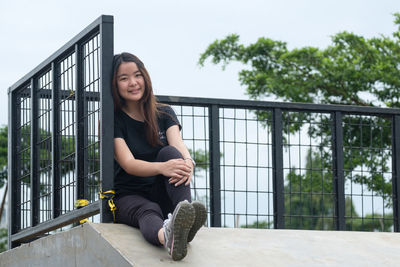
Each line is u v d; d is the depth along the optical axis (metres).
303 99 15.42
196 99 4.80
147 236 3.09
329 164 12.81
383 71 14.91
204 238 3.38
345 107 5.14
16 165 4.76
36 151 4.38
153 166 3.28
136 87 3.46
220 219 4.80
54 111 4.05
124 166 3.36
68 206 3.85
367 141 12.89
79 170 3.69
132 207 3.25
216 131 4.85
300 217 5.02
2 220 14.80
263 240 3.49
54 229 4.09
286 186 13.01
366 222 12.91
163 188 3.41
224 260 3.13
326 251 3.47
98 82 3.52
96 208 3.44
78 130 3.71
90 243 3.20
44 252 3.64
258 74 15.80
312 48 15.60
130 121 3.52
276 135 5.00
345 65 15.12
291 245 3.48
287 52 15.80
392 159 5.18
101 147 3.39
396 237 3.86
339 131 5.13
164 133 3.59
